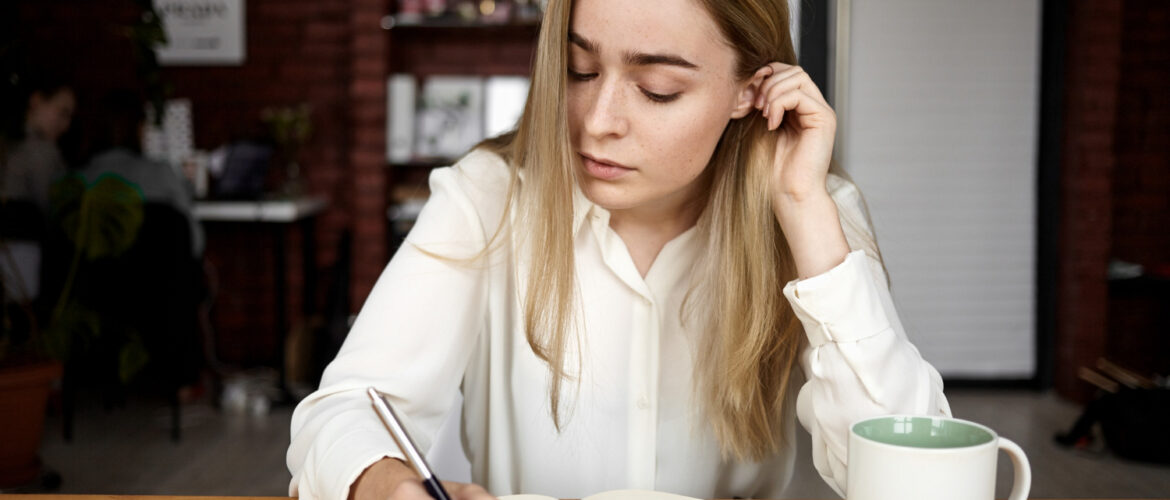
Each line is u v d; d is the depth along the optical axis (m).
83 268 3.80
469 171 1.12
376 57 5.00
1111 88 4.57
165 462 3.60
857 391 0.94
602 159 0.94
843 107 4.65
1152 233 5.12
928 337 4.79
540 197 0.98
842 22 4.60
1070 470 3.52
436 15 5.11
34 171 4.11
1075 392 4.62
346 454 0.85
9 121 3.28
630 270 1.10
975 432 0.73
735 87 0.96
